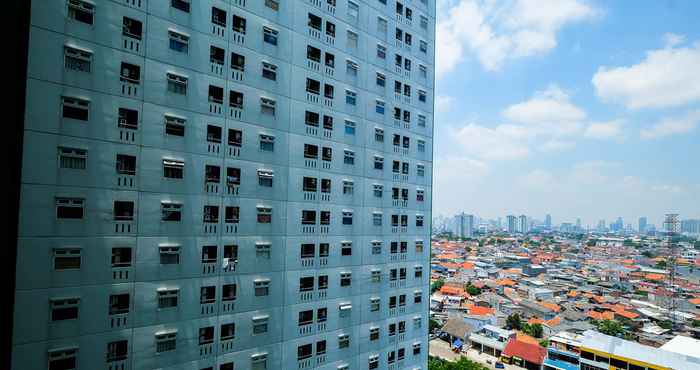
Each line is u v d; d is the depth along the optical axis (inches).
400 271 1353.3
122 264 758.5
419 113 1454.2
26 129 661.9
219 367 887.7
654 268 7790.4
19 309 651.5
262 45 988.6
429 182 1493.6
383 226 1299.2
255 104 970.7
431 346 3538.4
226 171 913.5
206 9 887.7
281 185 1019.9
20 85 655.8
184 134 847.7
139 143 786.2
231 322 911.7
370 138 1264.8
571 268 7632.9
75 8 716.7
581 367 2578.7
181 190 840.3
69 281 700.0
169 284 817.5
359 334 1202.0
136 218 778.2
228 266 908.0
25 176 660.1
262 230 977.5
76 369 703.1
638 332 3828.7
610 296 5349.4
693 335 3703.3
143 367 778.2
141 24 792.9
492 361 3189.0
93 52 733.9
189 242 848.9
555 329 3799.2
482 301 4685.0
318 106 1112.8
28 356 657.6
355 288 1197.7
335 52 1163.3
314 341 1080.8
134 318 770.2
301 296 1054.4
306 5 1091.3
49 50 687.1
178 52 844.0
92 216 727.7
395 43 1363.2
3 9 636.1
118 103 761.6
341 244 1163.3
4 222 636.7
